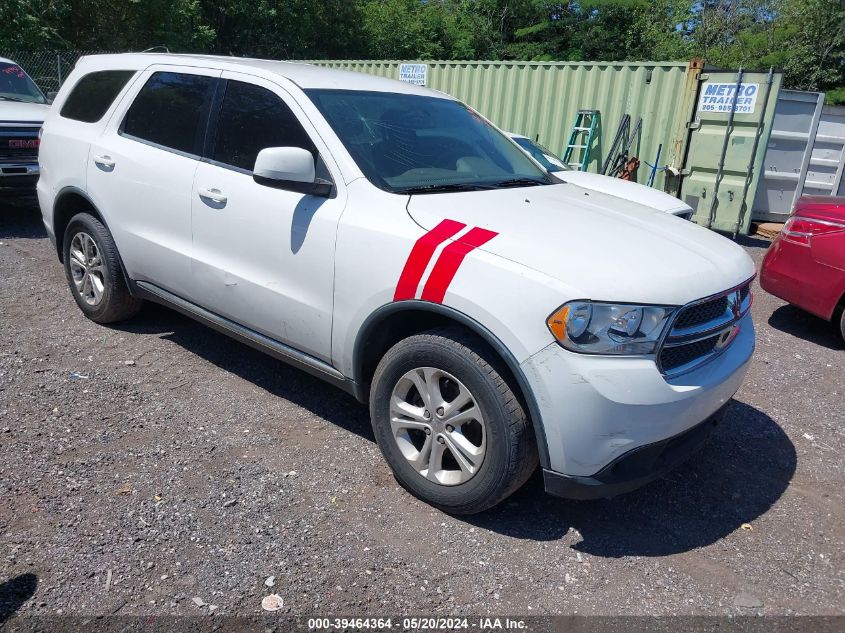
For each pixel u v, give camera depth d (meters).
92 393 4.09
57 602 2.50
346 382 3.48
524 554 2.96
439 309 2.94
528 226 3.12
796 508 3.45
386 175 3.48
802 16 24.84
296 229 3.50
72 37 19.30
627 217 3.54
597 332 2.68
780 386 5.00
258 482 3.32
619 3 23.88
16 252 7.05
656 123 10.44
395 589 2.69
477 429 3.04
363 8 27.44
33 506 3.01
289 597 2.61
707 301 2.94
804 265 5.84
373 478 3.43
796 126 10.55
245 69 4.04
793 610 2.73
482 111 12.14
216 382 4.36
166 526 2.96
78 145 4.88
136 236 4.46
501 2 26.91
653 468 2.93
